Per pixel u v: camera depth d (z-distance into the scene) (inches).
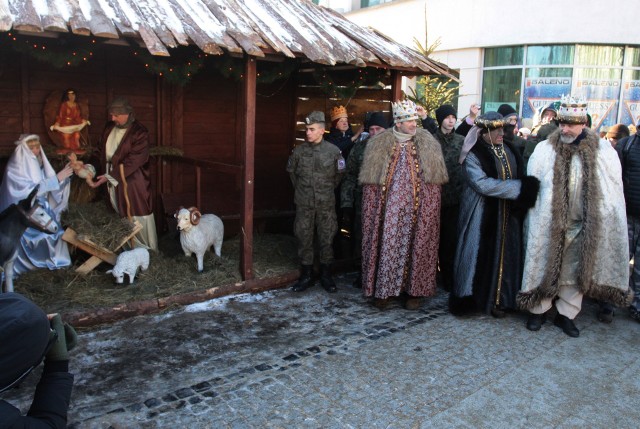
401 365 144.5
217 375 135.6
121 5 159.9
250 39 167.8
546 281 165.8
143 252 189.2
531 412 125.0
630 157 183.0
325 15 227.9
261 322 169.2
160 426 113.8
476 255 176.1
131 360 141.7
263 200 273.7
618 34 441.7
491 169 172.1
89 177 195.5
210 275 195.2
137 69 229.0
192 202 246.1
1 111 201.8
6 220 154.4
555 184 165.3
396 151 178.1
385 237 177.0
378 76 223.5
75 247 195.6
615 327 177.8
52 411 66.4
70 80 213.8
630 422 123.0
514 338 165.3
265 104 268.2
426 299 197.8
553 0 442.3
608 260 166.9
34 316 60.7
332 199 197.5
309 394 128.4
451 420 120.3
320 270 209.0
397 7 548.7
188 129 245.3
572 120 163.0
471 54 490.0
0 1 137.3
